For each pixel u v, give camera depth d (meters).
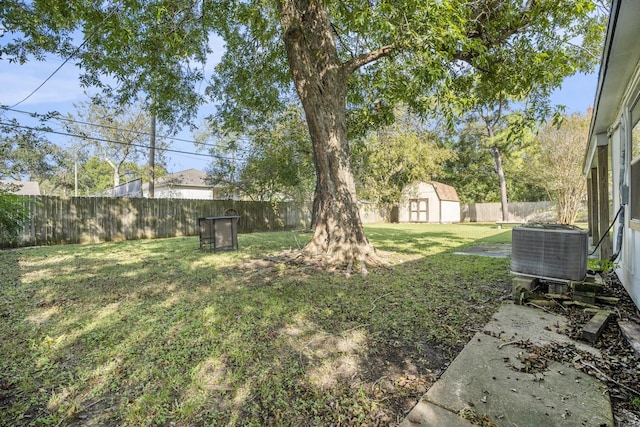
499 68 5.80
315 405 1.72
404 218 22.11
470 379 1.90
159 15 4.98
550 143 13.12
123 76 6.82
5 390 1.88
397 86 4.90
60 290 4.01
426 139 19.36
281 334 2.63
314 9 5.52
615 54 2.68
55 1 5.25
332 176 5.74
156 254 7.11
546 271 3.37
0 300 3.60
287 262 5.64
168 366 2.14
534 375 1.94
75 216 9.77
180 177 23.25
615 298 3.23
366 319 2.95
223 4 6.47
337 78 5.74
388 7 3.66
